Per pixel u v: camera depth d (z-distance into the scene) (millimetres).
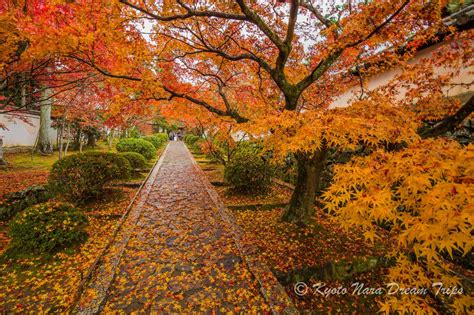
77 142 18328
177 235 4832
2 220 5383
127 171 7676
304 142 2635
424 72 4500
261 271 3564
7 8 4312
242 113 7230
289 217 5293
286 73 6203
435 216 1647
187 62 6266
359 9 4258
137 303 2961
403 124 3146
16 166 10586
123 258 3969
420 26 3883
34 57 4426
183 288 3244
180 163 14844
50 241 4023
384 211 1803
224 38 5473
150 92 5199
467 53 4098
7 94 8953
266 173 7809
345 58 5781
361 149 6195
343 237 4711
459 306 2365
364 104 3750
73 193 6156
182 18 3959
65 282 3322
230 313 2818
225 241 4578
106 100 10305
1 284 3275
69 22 3998
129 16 4062
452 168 1816
